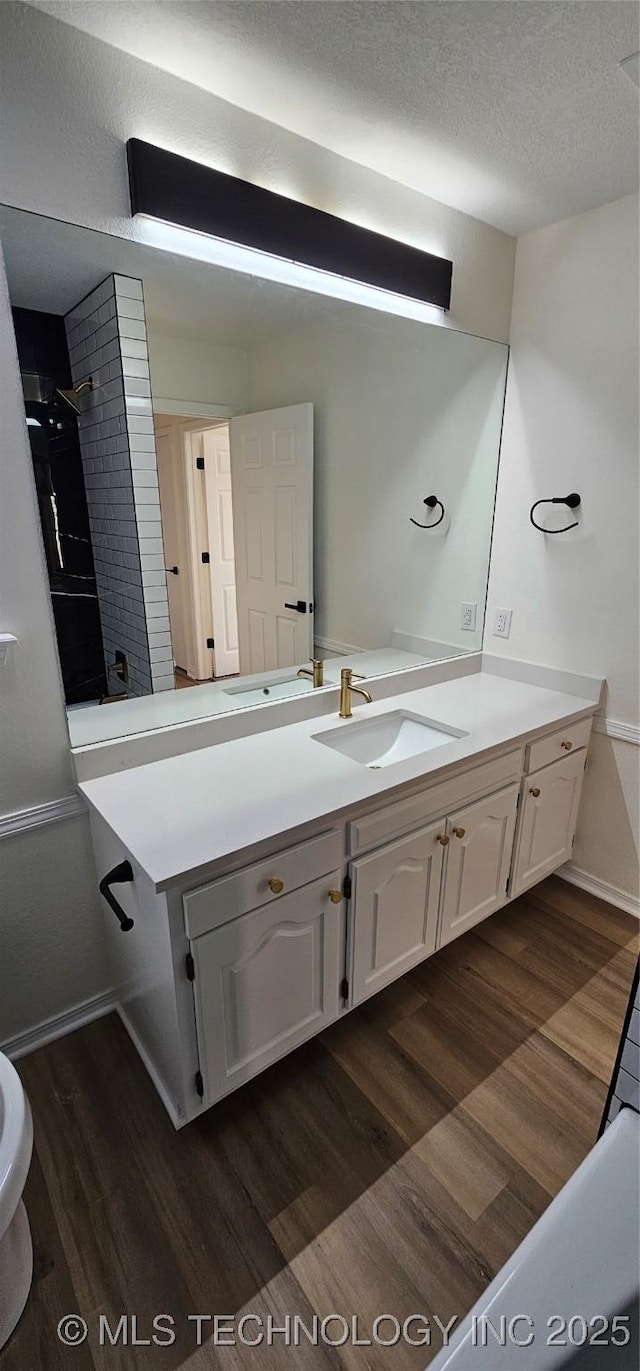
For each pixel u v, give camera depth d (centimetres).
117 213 130
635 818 217
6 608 132
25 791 145
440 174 169
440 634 237
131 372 143
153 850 119
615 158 161
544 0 110
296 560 187
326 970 149
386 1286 115
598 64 126
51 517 136
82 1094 150
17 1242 110
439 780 160
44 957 159
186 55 124
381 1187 131
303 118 145
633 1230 90
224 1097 146
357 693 205
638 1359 82
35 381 127
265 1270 117
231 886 122
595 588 210
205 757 164
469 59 125
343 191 163
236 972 129
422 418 205
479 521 233
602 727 218
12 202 117
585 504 207
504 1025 173
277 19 115
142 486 150
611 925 217
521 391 218
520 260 210
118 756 155
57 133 119
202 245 142
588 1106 149
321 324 172
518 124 147
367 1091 152
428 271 184
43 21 112
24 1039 161
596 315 193
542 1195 129
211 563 169
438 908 175
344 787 146
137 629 156
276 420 172
